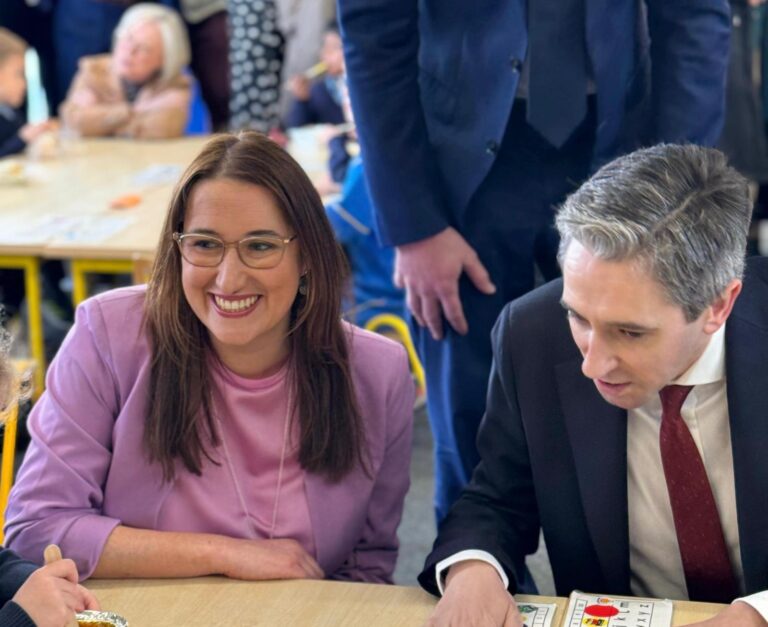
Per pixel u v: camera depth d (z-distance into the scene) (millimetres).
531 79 2150
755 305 1657
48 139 4812
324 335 1878
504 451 1833
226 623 1631
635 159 1474
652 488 1735
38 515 1854
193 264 1784
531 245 2270
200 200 1773
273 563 1775
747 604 1539
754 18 4449
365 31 2184
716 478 1695
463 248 2258
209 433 1880
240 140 1807
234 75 5707
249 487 1904
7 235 3662
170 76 5258
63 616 1530
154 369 1861
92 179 4422
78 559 1806
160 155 4855
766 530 1625
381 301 3865
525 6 2131
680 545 1713
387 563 2051
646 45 2264
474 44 2172
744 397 1623
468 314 2312
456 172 2238
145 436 1865
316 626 1620
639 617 1589
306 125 5320
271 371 1896
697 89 2186
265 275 1779
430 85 2248
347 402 1909
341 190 4238
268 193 1773
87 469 1878
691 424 1685
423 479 3758
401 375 1987
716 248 1426
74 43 5562
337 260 1870
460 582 1670
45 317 4594
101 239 3596
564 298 1480
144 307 1883
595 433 1720
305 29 5461
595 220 1413
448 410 2375
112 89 5270
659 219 1398
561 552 1803
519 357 1777
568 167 2229
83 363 1890
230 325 1793
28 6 5621
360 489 1952
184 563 1781
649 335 1439
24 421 3873
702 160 1458
